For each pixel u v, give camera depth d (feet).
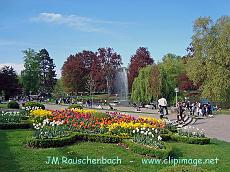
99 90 307.58
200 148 52.06
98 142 49.11
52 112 67.10
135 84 185.98
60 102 227.40
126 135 51.03
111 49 295.48
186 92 220.02
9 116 65.57
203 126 98.22
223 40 142.00
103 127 53.62
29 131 58.85
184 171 18.93
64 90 320.70
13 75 259.60
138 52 291.38
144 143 45.01
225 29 142.20
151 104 179.52
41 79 347.97
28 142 43.73
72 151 41.81
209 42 144.77
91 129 53.52
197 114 133.49
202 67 147.33
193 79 150.20
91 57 321.11
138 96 183.21
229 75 141.08
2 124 61.82
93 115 62.95
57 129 48.70
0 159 36.83
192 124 104.01
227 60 139.64
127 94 276.41
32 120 64.39
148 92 179.22
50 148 43.04
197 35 148.66
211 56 144.66
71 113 66.69
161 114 106.52
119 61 293.64
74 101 224.53
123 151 43.91
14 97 267.18
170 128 66.39
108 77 289.94
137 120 63.05
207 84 144.56
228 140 69.05
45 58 363.97
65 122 56.90
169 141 58.03
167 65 225.76
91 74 296.10
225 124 103.55
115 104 208.03
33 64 313.12
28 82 310.65
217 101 151.02
